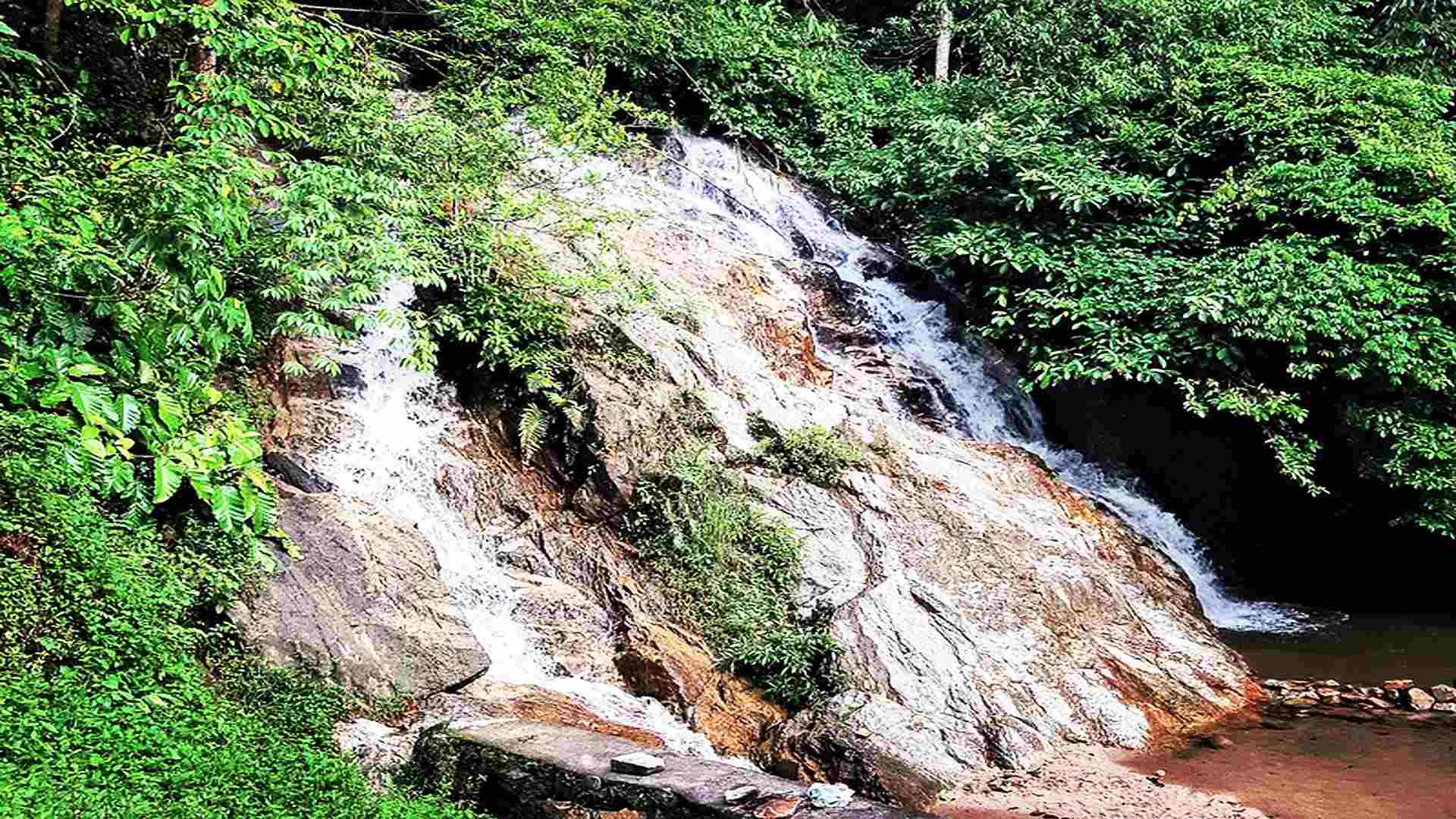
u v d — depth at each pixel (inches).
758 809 180.7
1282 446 365.7
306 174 261.3
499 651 252.4
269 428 276.4
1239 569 407.2
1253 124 440.8
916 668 259.6
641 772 193.2
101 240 222.5
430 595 245.9
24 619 186.2
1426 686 299.9
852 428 339.9
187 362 239.5
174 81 273.3
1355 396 378.0
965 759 235.9
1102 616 302.8
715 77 564.7
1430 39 563.2
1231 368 380.8
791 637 262.5
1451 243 385.7
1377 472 370.6
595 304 340.5
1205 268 399.9
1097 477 416.2
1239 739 256.7
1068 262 429.7
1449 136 444.1
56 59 316.5
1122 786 227.3
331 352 301.6
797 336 406.9
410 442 296.5
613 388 315.9
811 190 554.6
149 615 200.2
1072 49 578.9
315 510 243.6
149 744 177.2
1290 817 211.3
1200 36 546.3
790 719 246.7
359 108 329.4
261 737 194.7
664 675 253.1
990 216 468.8
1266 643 339.3
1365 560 411.2
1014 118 516.1
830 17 709.3
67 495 207.0
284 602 225.3
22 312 201.5
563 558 286.4
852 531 297.3
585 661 259.0
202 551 224.5
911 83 626.5
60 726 173.2
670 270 401.7
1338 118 436.8
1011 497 343.6
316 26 302.8
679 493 292.8
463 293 325.7
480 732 211.8
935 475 336.5
